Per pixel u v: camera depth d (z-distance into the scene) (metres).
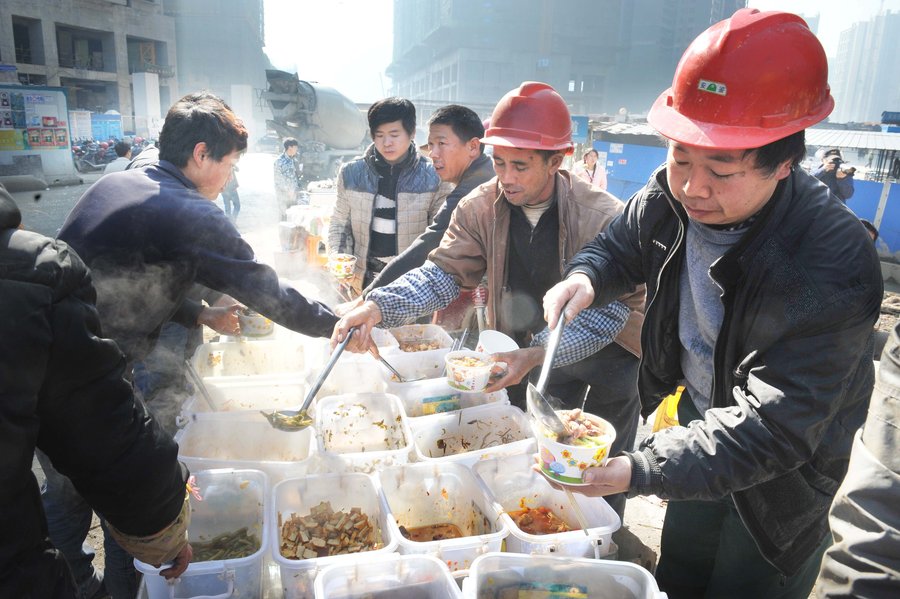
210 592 1.30
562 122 1.96
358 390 2.40
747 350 1.33
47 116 14.55
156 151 2.10
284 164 9.45
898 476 0.84
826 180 7.95
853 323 1.17
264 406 2.17
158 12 41.28
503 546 1.54
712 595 1.72
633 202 1.71
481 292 2.80
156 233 1.63
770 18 1.13
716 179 1.19
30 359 0.83
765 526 1.43
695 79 1.16
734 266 1.30
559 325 1.55
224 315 2.37
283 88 19.08
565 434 1.24
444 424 1.99
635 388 2.31
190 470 1.63
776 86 1.11
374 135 3.16
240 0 54.94
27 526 0.89
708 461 1.17
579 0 94.62
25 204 11.55
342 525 1.57
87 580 1.92
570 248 2.11
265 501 1.50
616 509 2.14
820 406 1.16
